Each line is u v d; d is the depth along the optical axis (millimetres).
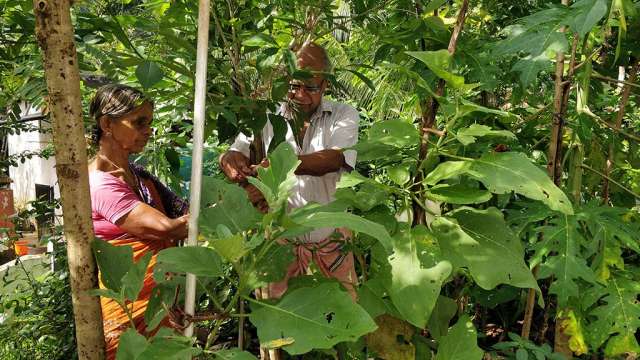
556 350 2090
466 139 1359
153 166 3170
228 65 2070
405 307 1322
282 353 2004
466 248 1402
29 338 3344
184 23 2031
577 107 2107
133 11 2311
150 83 1528
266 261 1311
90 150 3107
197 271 1156
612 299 1880
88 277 1246
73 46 1164
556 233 1876
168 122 2887
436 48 2141
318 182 2627
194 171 1216
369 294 1458
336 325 1081
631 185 2514
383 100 4047
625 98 2400
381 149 1567
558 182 2010
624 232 1907
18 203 9875
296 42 2342
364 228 1027
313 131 2609
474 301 3008
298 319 1112
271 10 2221
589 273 1790
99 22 1818
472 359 1396
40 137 9398
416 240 1388
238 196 1390
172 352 1090
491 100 2514
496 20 2750
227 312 1204
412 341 1646
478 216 1506
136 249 2209
